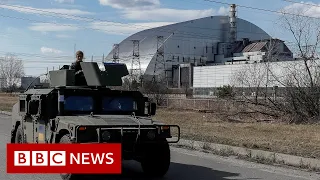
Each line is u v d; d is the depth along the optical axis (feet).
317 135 53.26
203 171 32.24
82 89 28.91
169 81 351.25
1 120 81.00
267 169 33.55
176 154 41.32
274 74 81.82
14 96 223.92
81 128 24.49
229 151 41.52
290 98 75.00
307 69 73.92
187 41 393.50
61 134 26.96
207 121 76.28
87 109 28.96
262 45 348.79
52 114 28.58
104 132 24.67
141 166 31.37
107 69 29.89
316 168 33.60
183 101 124.16
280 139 48.80
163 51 377.09
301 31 102.94
